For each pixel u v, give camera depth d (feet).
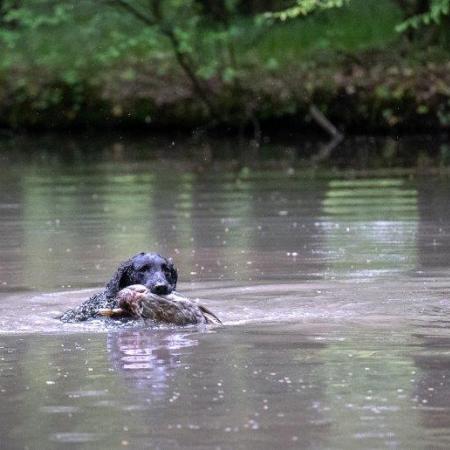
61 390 44.60
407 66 190.49
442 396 42.96
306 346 51.70
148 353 50.67
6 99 200.64
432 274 72.59
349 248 83.92
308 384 44.91
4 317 60.54
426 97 183.93
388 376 45.96
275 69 194.18
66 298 67.00
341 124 188.44
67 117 198.70
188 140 185.88
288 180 128.26
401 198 110.93
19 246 87.51
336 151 162.81
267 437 38.47
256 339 53.42
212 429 39.37
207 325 57.16
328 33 199.52
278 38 201.77
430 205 105.60
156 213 104.06
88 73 200.64
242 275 73.46
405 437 38.32
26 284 71.97
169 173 138.10
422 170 134.82
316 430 39.14
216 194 117.29
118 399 43.11
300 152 162.50
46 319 59.88
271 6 203.82
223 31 195.52
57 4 203.31
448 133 184.34
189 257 81.15
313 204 108.37
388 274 72.84
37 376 46.91
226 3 201.57
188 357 49.73
